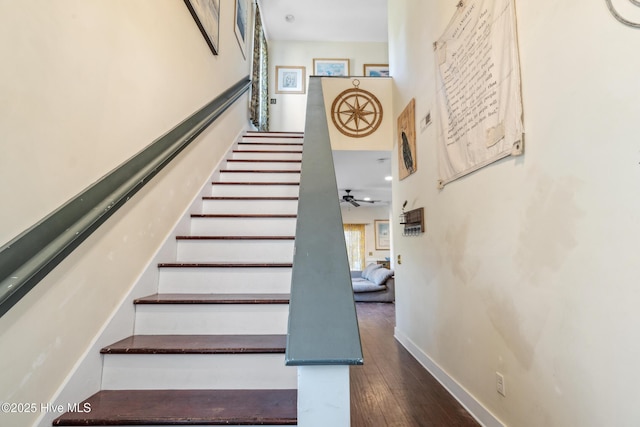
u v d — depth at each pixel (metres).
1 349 0.89
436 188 2.57
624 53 1.03
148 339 1.47
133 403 1.18
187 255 2.10
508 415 1.65
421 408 2.12
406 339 3.42
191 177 2.38
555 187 1.32
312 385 0.69
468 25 2.03
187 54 2.33
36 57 1.00
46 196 1.03
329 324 0.71
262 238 2.12
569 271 1.25
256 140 4.23
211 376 1.32
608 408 1.08
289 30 6.60
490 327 1.81
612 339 1.07
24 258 0.89
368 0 5.86
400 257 3.63
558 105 1.30
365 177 5.45
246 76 4.49
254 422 1.06
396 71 3.81
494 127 1.73
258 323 1.58
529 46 1.47
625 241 1.02
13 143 0.91
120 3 1.48
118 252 1.46
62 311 1.11
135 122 1.61
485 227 1.85
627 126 1.02
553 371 1.34
